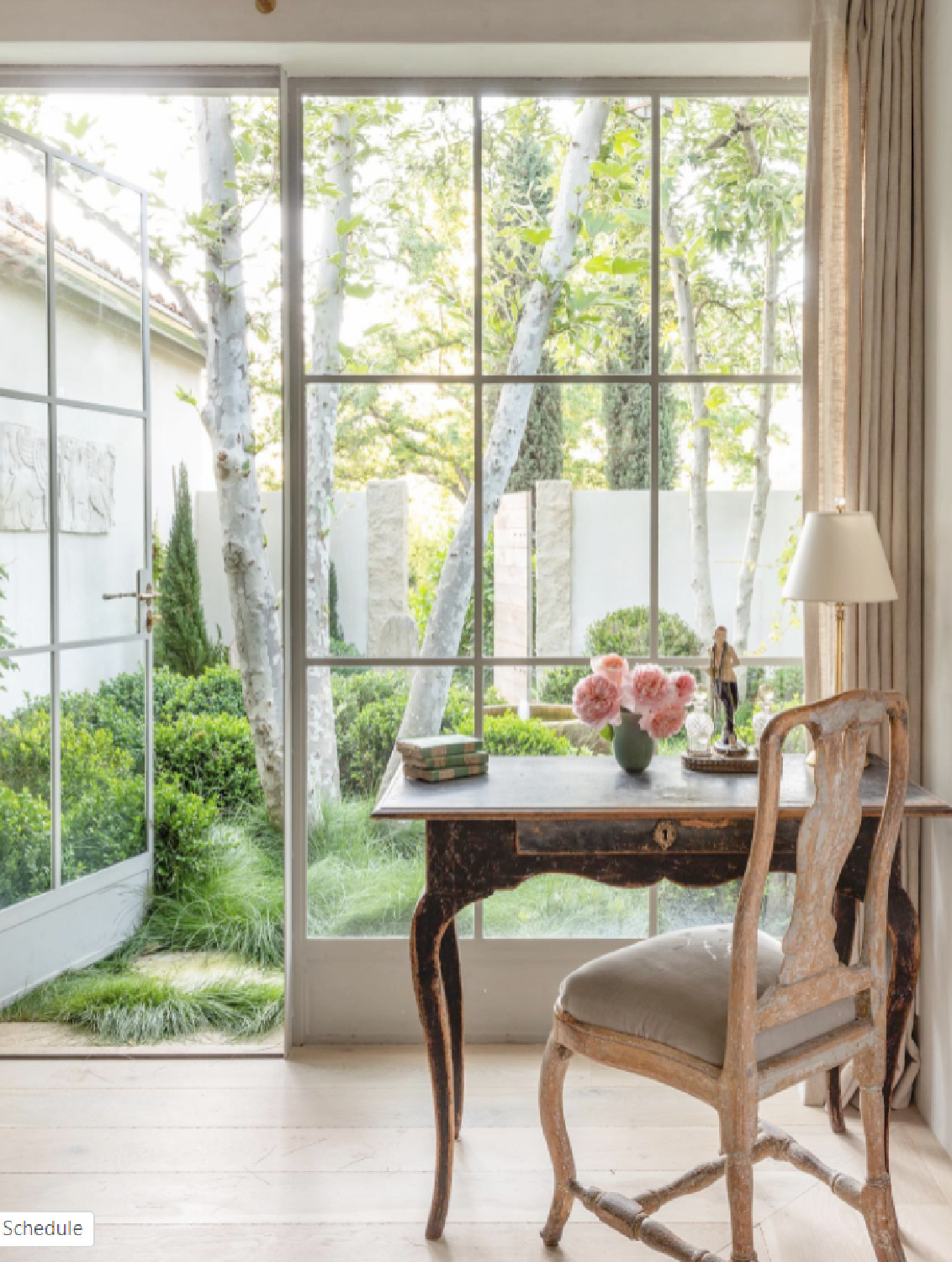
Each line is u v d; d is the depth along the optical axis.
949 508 2.45
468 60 2.79
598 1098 2.65
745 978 1.73
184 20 2.70
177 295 5.56
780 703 2.96
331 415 2.94
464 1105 2.56
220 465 4.76
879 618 2.64
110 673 3.69
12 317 3.19
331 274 2.92
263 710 4.90
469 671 2.97
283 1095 2.67
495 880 2.11
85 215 3.53
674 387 2.93
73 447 3.47
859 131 2.62
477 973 2.97
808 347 2.68
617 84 2.88
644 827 2.09
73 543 3.48
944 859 2.47
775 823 1.89
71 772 3.49
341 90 2.89
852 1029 1.92
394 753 2.98
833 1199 2.24
